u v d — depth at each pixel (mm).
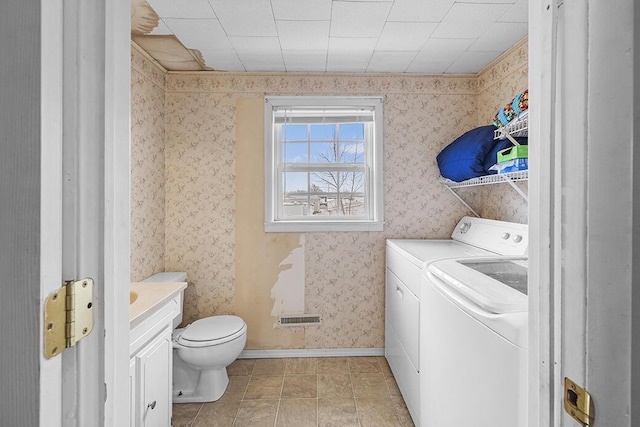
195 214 2680
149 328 1479
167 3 1763
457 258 1665
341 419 1960
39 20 389
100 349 483
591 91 414
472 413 1110
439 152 2705
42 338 398
